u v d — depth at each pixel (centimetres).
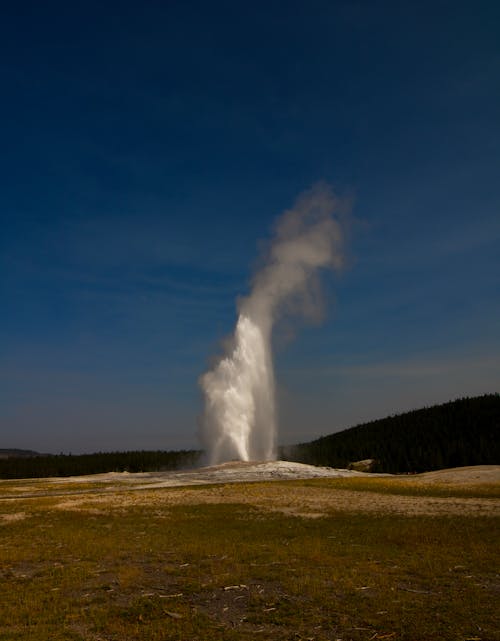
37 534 2798
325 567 1973
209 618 1487
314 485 5078
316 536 2570
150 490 5231
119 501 4188
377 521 2922
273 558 2131
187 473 7694
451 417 16200
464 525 2681
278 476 6450
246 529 2819
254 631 1374
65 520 3262
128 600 1667
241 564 2048
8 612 1541
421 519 2928
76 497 4669
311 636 1328
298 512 3362
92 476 8844
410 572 1867
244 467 7606
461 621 1387
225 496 4331
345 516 3139
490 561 1969
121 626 1413
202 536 2656
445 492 4316
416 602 1543
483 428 14600
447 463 12838
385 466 13112
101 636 1354
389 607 1507
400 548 2258
